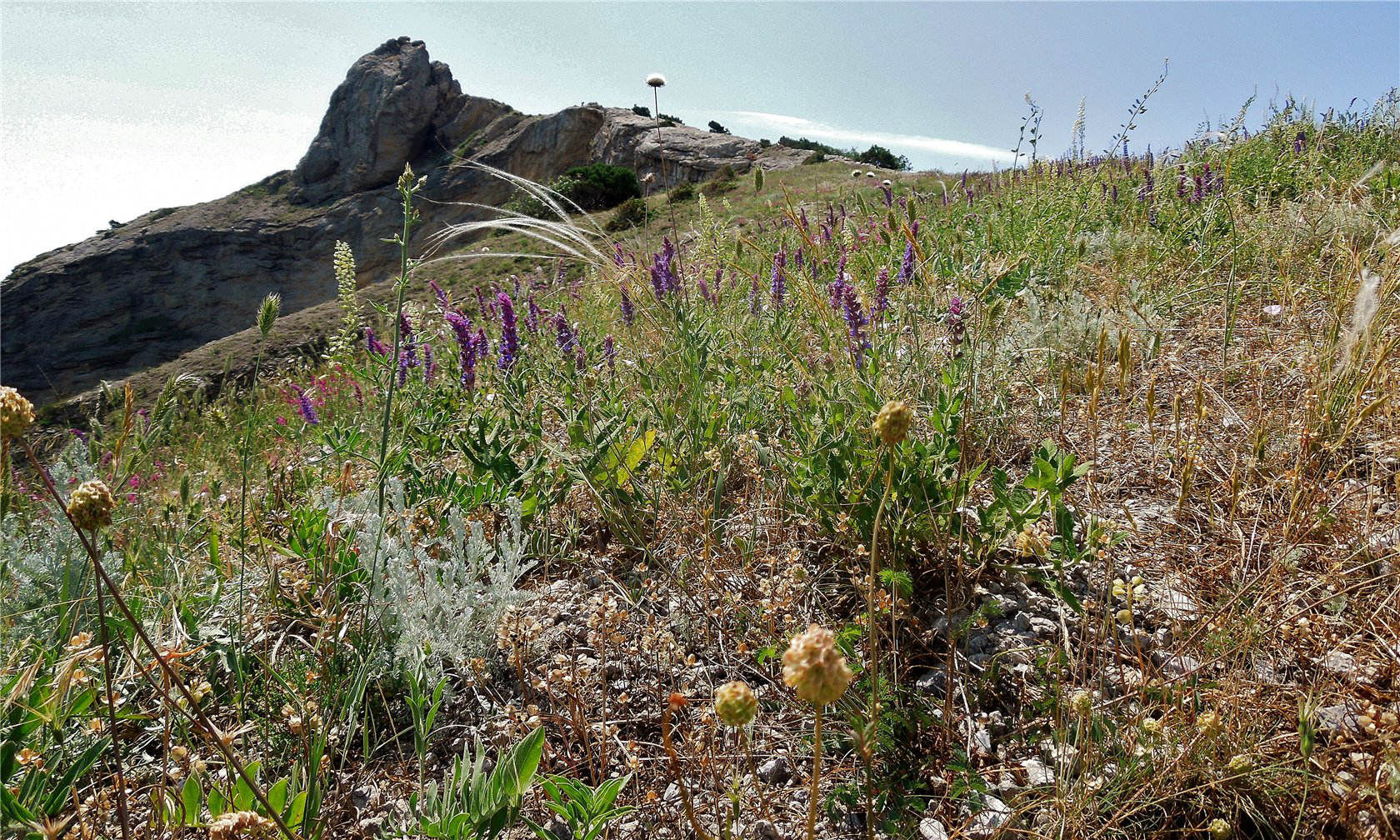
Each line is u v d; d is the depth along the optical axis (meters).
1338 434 2.45
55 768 1.65
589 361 3.75
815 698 0.93
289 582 2.35
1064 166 7.14
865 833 1.56
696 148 40.31
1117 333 3.34
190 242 53.91
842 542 2.32
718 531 2.53
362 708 1.99
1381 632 1.77
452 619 2.10
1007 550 2.31
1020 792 1.54
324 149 58.22
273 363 7.17
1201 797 1.43
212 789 1.45
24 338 52.41
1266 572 1.88
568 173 32.00
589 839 1.45
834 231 5.67
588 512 2.94
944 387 2.62
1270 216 4.93
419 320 3.89
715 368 3.29
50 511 2.27
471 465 2.98
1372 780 1.38
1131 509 2.44
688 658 1.94
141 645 1.98
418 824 1.51
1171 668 1.78
